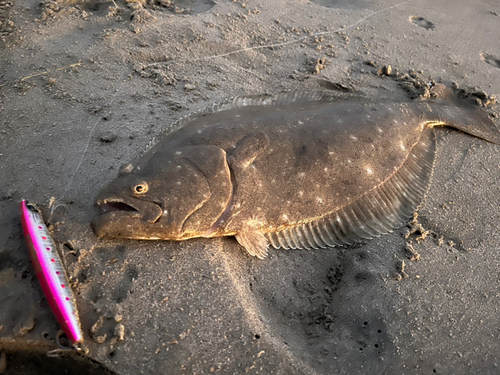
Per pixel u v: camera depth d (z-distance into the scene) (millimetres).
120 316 254
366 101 404
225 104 376
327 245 333
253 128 327
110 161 342
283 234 327
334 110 364
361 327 286
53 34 455
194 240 306
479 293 309
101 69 425
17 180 315
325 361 268
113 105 391
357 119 361
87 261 274
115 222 277
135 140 364
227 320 270
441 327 287
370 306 294
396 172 368
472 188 386
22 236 276
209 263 295
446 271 320
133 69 434
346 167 339
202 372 247
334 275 323
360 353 272
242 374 250
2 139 344
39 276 248
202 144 311
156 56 458
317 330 289
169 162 297
